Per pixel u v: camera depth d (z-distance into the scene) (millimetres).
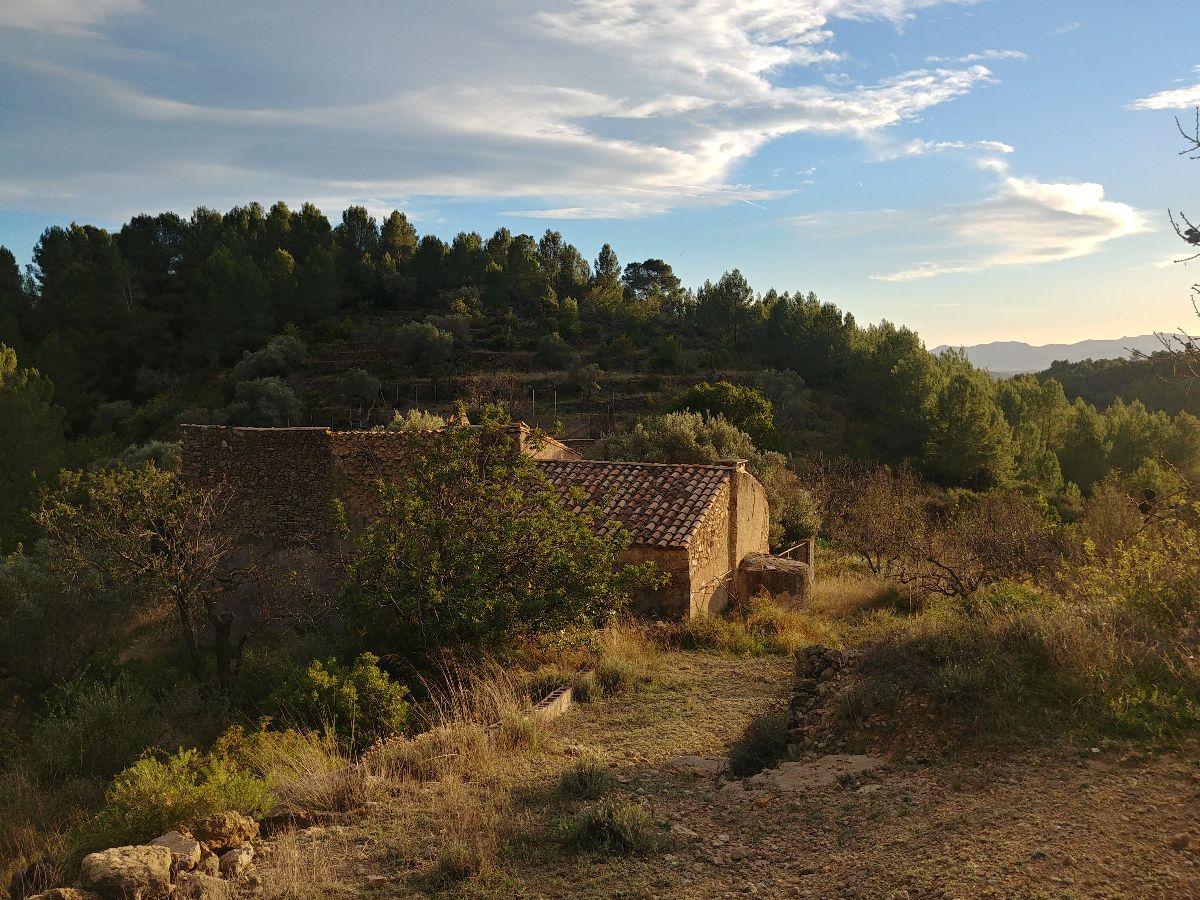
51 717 12570
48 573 18016
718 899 4469
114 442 48875
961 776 5582
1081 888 3945
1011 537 17312
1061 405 70125
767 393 74625
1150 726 5680
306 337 82750
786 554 21359
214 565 16953
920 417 61594
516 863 5145
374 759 7348
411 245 127250
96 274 79312
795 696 8023
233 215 118375
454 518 12680
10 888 5363
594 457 31719
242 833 5688
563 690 10086
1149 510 9797
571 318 95562
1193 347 6320
